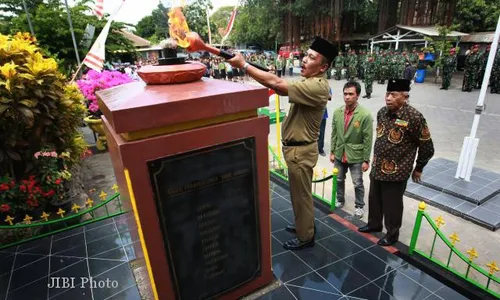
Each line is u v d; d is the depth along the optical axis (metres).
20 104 3.10
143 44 17.27
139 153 1.48
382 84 15.69
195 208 1.75
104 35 5.42
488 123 7.89
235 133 1.74
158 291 1.77
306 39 22.25
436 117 8.71
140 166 1.50
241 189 1.89
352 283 2.32
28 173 3.59
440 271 2.57
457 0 16.42
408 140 2.71
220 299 2.06
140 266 2.30
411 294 2.22
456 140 6.70
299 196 2.56
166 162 1.56
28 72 3.18
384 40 18.67
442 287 2.28
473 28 20.38
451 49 14.18
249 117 1.81
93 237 2.99
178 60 1.91
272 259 2.59
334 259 2.59
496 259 3.11
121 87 1.98
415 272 2.44
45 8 9.58
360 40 23.62
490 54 4.01
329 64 2.29
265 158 1.92
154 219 1.62
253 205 1.98
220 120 1.70
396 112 2.75
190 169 1.65
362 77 17.59
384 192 2.89
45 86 3.37
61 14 9.37
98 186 4.91
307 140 2.42
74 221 3.44
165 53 1.93
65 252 2.78
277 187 4.05
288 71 23.47
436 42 15.12
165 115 1.47
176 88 1.74
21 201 3.30
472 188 4.30
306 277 2.38
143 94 1.60
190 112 1.54
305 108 2.34
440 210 4.04
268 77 2.10
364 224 3.33
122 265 2.57
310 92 2.16
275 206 3.54
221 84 1.86
